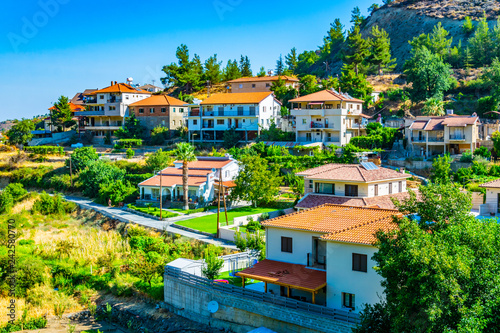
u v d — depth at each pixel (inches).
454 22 7096.5
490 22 6658.5
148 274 1998.0
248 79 5871.1
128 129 4995.1
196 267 1870.1
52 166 4451.3
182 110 5152.6
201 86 6550.2
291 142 4062.5
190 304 1733.5
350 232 1441.9
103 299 1980.8
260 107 4461.1
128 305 1889.8
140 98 5442.9
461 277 1002.1
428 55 4722.0
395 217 1237.1
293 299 1480.1
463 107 4562.0
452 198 1187.3
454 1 7854.3
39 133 6008.9
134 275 2145.7
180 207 3223.4
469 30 6609.3
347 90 4953.3
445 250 1028.5
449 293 1000.9
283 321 1451.8
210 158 3718.0
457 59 5733.3
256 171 3024.1
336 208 1727.4
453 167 3139.8
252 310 1530.5
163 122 5049.2
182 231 2632.9
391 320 1106.1
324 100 4094.5
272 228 1668.3
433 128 3489.2
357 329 1157.1
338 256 1428.4
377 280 1360.7
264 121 4534.9
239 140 4416.8
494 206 2001.7
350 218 1596.9
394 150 3752.5
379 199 2324.1
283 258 1643.7
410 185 2972.4
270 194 3038.9
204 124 4653.1
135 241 2490.2
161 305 1831.9
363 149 3597.4
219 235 2458.2
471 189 2672.2
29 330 1733.5
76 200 3708.2
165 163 3909.9
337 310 1339.8
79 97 7194.9
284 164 3563.0
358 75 4980.3
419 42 6033.5
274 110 4714.6
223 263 1899.6
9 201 3540.8
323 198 2379.4
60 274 2170.3
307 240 1582.2
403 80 5605.3
